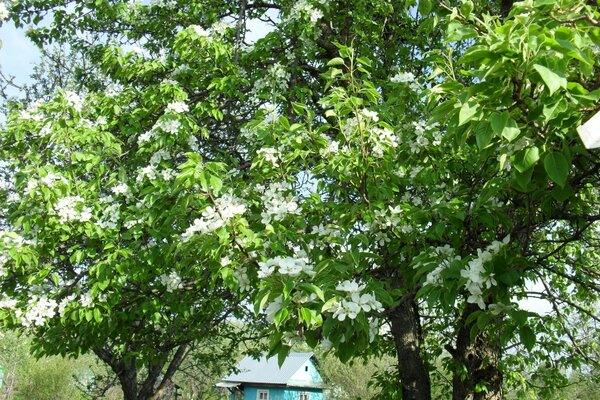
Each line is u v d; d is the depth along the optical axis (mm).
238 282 3033
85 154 4617
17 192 5328
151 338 6008
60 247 4848
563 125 2166
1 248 4156
